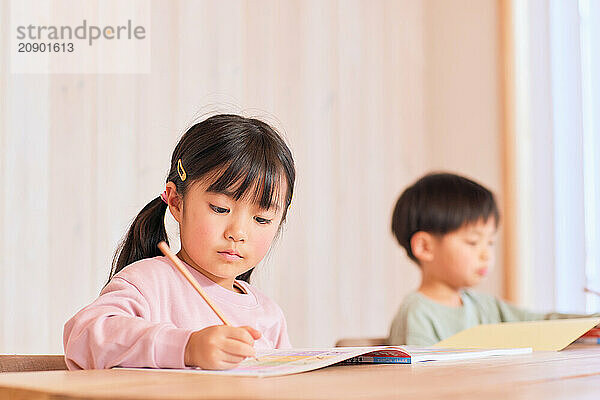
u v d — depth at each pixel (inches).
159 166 90.1
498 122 111.1
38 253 81.7
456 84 116.3
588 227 99.2
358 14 112.5
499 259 108.2
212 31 96.3
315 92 106.7
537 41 106.5
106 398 19.6
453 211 73.5
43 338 81.4
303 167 104.5
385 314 111.7
